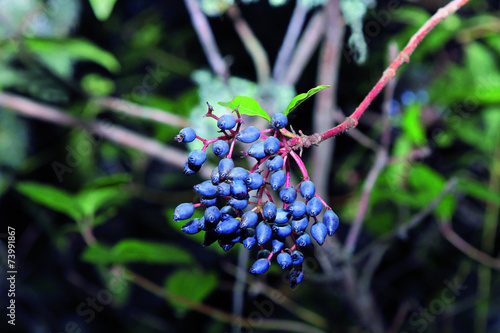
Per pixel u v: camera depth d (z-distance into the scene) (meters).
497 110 0.85
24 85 0.86
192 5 0.63
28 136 0.94
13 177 0.95
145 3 1.15
